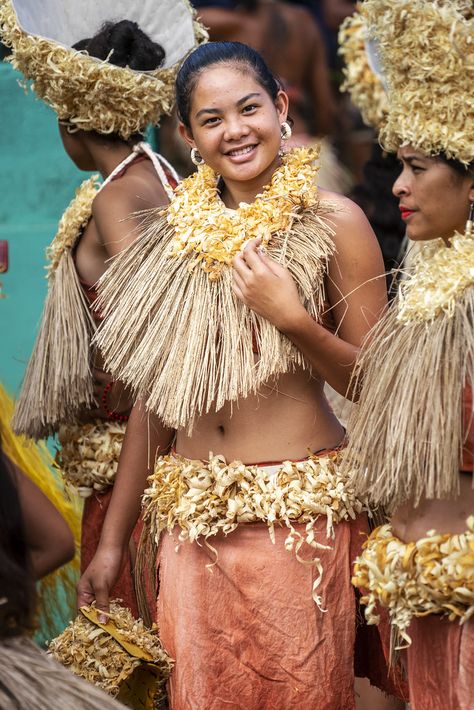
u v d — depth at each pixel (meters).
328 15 10.81
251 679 5.43
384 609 5.43
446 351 4.62
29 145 9.61
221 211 5.46
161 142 10.01
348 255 5.34
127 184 6.43
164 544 5.64
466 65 4.65
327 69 10.70
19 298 9.65
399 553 4.70
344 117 10.63
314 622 5.37
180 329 5.38
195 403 5.38
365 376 5.02
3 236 9.66
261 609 5.38
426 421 4.62
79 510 7.78
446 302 4.68
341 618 5.43
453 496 4.65
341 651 5.45
